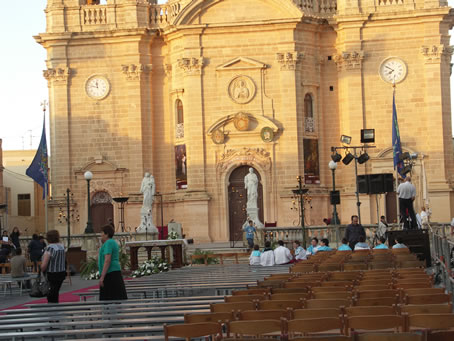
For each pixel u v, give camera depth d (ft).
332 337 36.65
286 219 193.16
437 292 52.75
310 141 196.54
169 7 203.92
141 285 80.79
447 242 83.56
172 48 202.18
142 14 204.03
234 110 196.75
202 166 196.65
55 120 203.92
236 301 54.39
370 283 61.26
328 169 199.00
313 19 196.24
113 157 203.21
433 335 38.52
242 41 197.06
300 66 196.03
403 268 78.74
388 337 36.22
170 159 203.21
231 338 39.45
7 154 271.28
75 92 204.33
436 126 193.77
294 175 194.08
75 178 203.92
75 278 134.10
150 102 203.31
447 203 191.83
